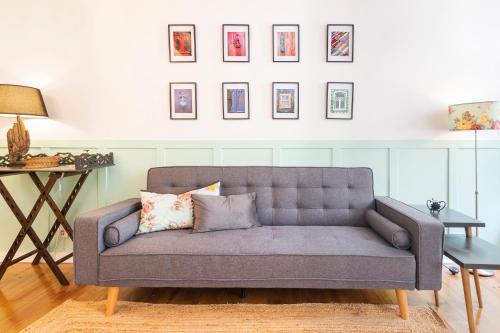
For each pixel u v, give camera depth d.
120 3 2.38
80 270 1.56
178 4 2.38
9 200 2.00
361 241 1.68
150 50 2.40
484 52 2.36
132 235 1.76
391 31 2.38
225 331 1.49
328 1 2.37
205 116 2.43
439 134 2.40
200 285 1.57
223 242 1.66
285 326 1.53
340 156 2.43
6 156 2.09
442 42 2.37
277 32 2.38
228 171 2.21
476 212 2.19
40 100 2.22
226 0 2.38
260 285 1.57
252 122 2.43
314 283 1.55
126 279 1.56
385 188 2.43
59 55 2.39
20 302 1.78
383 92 2.40
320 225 2.12
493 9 2.34
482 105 1.96
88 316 1.62
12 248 2.02
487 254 1.52
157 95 2.42
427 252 1.50
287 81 2.41
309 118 2.43
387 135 2.42
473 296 1.83
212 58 2.41
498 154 2.38
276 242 1.67
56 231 2.36
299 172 2.20
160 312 1.65
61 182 2.41
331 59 2.38
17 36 2.38
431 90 2.39
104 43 2.39
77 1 2.38
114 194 2.45
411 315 1.61
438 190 2.42
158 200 1.94
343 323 1.55
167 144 2.43
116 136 2.43
